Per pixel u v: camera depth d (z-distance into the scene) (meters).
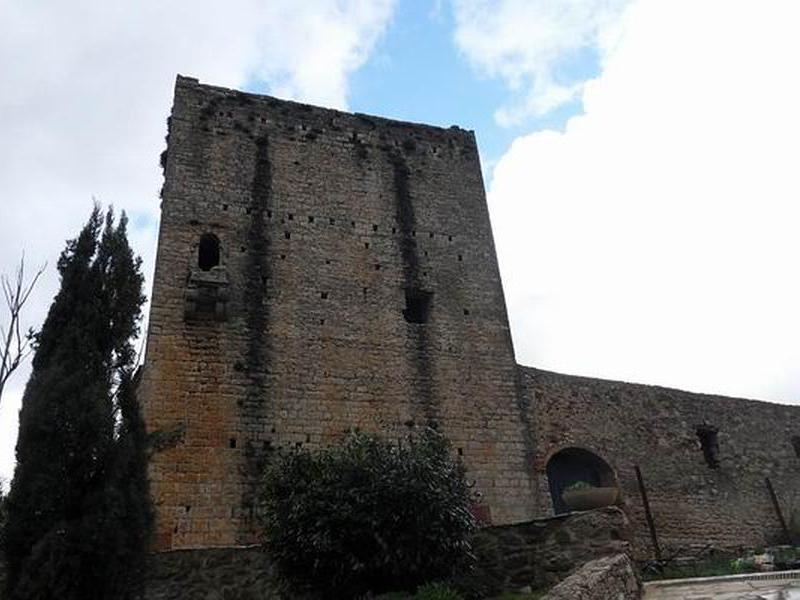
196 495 17.42
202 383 18.95
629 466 24.08
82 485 11.73
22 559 11.06
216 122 23.64
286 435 19.02
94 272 13.94
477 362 22.42
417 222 24.48
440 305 23.09
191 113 23.48
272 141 24.02
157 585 13.53
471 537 12.53
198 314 19.89
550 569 12.23
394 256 23.41
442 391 21.47
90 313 13.34
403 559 11.52
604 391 25.30
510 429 21.66
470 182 26.28
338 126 25.41
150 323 19.31
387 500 11.91
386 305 22.33
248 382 19.41
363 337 21.45
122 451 12.20
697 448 25.92
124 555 11.41
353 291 22.14
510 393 22.33
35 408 11.96
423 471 12.36
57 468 11.58
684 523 23.98
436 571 11.72
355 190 24.22
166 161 23.42
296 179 23.56
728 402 28.05
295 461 13.23
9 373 16.31
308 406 19.67
